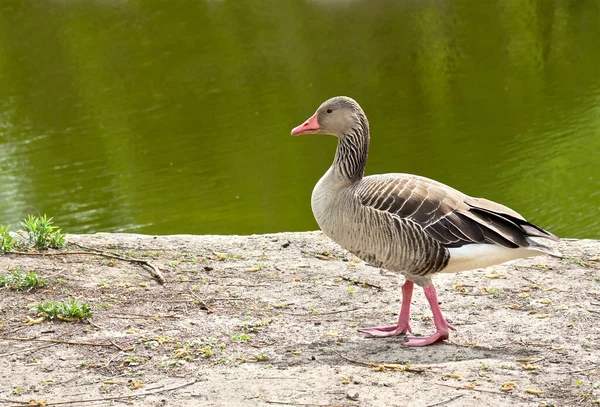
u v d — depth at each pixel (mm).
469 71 26453
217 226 16469
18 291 8195
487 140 20516
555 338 7129
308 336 7320
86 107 25250
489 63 27156
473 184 18000
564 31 30047
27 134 23234
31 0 40594
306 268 9188
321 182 7742
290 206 17438
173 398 6047
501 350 6906
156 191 18484
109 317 7672
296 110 23562
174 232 16188
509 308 7922
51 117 24609
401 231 6855
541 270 8945
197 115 23750
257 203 17625
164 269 9055
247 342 7160
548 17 31766
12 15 38031
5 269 8727
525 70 26359
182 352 6879
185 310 7914
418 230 6824
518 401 5898
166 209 17484
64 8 38500
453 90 24797
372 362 6676
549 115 22266
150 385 6297
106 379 6426
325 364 6652
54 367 6645
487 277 8805
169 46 31016
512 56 27688
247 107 24125
